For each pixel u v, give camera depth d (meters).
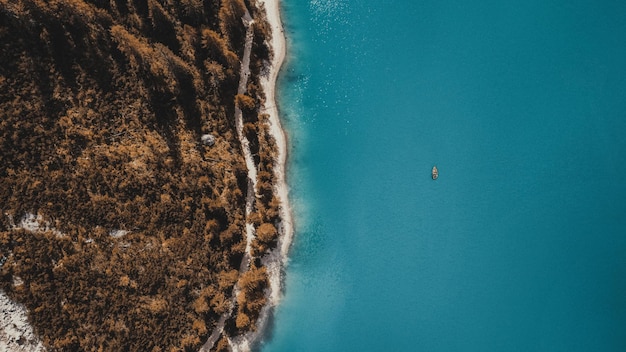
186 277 68.31
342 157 75.19
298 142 75.19
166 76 69.00
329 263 74.50
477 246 74.94
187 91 70.44
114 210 65.56
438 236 74.69
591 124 75.19
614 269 75.00
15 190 62.00
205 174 69.81
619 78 75.06
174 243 68.00
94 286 64.06
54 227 62.91
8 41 62.72
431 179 74.81
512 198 75.12
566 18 75.31
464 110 75.25
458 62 75.56
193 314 68.94
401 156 75.00
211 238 69.38
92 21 65.38
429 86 75.31
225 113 71.94
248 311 71.12
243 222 71.81
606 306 74.88
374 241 74.69
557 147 75.19
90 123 65.62
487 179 75.06
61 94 64.75
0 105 62.16
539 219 75.12
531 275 74.94
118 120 67.06
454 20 75.75
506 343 74.56
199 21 71.06
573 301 74.88
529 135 75.19
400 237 74.62
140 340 66.00
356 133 75.25
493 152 75.25
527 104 75.38
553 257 75.12
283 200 74.44
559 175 75.12
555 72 75.50
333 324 74.00
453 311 74.56
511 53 75.56
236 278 70.25
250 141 72.69
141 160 67.12
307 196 74.88
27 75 63.47
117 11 67.69
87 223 64.25
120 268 65.25
